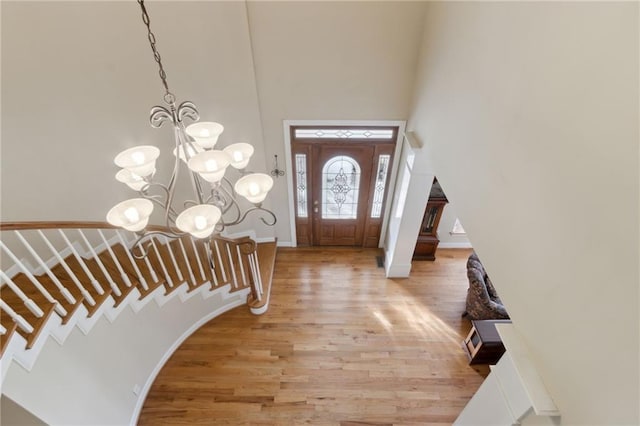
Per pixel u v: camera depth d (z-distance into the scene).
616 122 1.10
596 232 1.21
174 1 3.13
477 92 2.16
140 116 3.59
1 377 1.82
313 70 3.60
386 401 3.29
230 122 3.93
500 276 1.92
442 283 4.71
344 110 3.90
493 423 1.98
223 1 3.18
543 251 1.53
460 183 2.45
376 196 4.79
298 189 4.76
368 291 4.57
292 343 3.83
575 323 1.33
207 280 3.74
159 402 3.26
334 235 5.29
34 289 2.76
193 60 3.45
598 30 1.18
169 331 3.58
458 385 3.44
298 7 3.21
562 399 1.43
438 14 2.88
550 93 1.45
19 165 3.10
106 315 2.71
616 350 1.12
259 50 3.48
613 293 1.13
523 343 1.72
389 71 3.60
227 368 3.55
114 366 2.83
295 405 3.25
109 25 3.08
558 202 1.41
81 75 3.16
